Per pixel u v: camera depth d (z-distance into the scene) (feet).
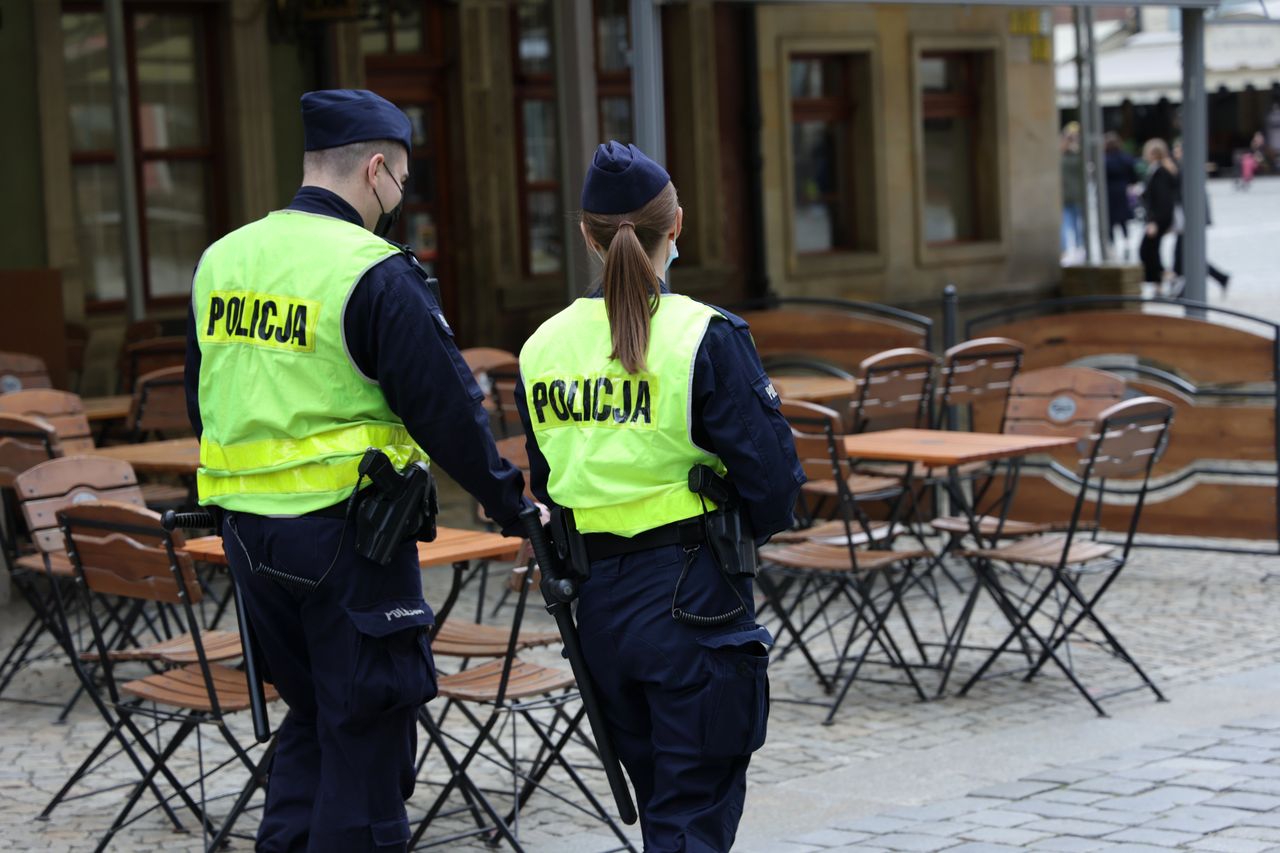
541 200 117.39
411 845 38.83
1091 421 63.05
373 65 108.58
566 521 29.30
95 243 100.27
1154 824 39.45
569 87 77.71
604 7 120.16
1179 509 74.13
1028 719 51.24
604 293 29.04
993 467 69.62
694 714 28.40
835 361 81.41
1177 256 174.29
